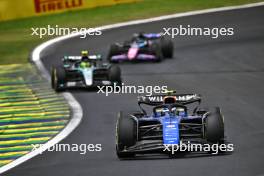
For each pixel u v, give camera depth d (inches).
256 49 4065.0
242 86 2982.3
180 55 3993.6
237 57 3831.2
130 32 4950.8
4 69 3762.3
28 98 2915.8
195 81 3169.3
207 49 4160.9
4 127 2399.1
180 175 1588.3
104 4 5831.7
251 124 2196.1
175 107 1904.5
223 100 2677.2
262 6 5684.1
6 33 5108.3
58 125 2388.0
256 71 3373.5
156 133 1929.1
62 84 3029.0
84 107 2679.6
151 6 5816.9
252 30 4776.1
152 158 1792.6
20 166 1886.1
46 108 2694.4
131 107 2632.9
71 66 3166.8
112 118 2450.8
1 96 2977.4
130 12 5629.9
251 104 2566.4
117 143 1798.7
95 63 3147.1
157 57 3759.8
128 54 3782.0
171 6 5797.2
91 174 1688.0
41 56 4195.4
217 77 3248.0
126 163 1765.5
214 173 1582.2
